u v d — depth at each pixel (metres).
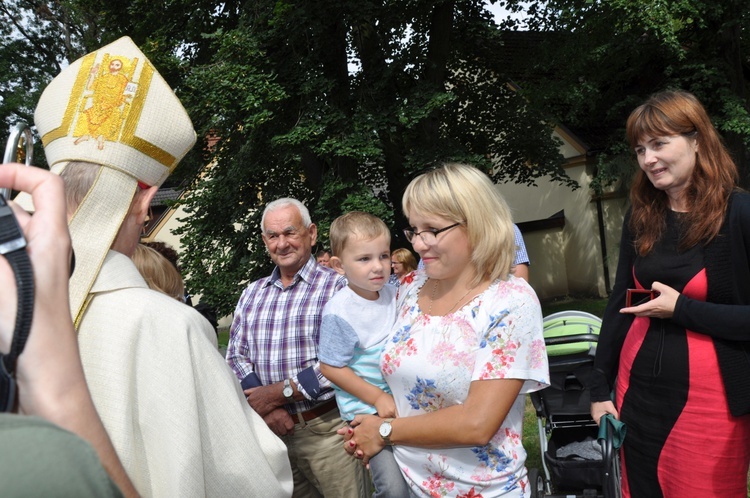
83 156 1.39
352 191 12.14
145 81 1.47
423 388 2.04
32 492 0.56
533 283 19.19
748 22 13.26
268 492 1.49
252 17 11.97
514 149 15.70
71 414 0.75
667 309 2.32
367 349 2.43
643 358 2.47
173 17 13.09
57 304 0.75
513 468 2.01
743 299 2.29
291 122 12.51
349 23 12.01
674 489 2.41
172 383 1.34
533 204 20.20
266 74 11.41
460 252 2.02
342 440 3.18
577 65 13.80
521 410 2.09
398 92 12.64
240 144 13.05
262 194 13.37
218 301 12.52
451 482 2.04
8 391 0.66
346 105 12.56
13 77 26.31
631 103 15.24
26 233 0.75
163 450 1.31
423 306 2.16
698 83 13.67
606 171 15.64
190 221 13.36
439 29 13.54
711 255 2.31
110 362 1.29
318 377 3.05
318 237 11.81
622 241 2.66
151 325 1.35
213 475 1.43
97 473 0.62
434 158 12.49
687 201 2.38
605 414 2.63
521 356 1.92
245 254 13.09
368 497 3.37
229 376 1.51
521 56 15.08
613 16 12.89
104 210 1.38
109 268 1.38
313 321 3.19
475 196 2.00
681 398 2.35
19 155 1.18
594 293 18.62
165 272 2.91
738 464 2.33
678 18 13.53
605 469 2.54
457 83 15.53
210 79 10.96
